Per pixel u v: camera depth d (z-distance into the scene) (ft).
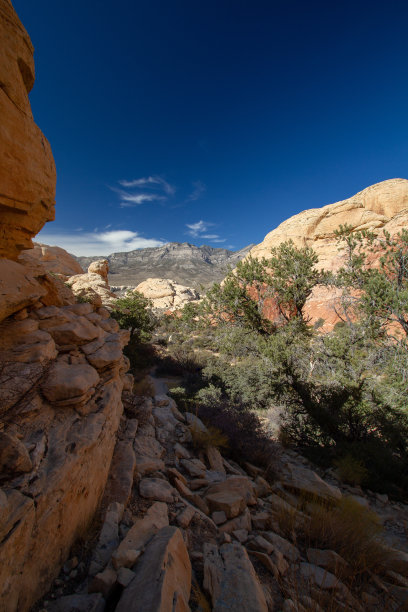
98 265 96.48
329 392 29.96
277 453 22.11
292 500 14.75
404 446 23.58
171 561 7.11
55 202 16.15
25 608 5.79
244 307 46.09
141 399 22.86
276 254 49.11
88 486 9.16
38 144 13.48
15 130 11.80
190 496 12.55
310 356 38.19
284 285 45.34
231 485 13.73
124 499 10.79
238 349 45.80
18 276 12.12
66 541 7.66
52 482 7.10
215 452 18.19
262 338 41.91
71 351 13.23
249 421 24.39
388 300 32.83
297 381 32.50
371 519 11.79
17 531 5.56
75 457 8.29
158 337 119.75
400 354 31.32
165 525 9.59
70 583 7.01
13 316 11.70
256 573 8.99
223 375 55.52
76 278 75.61
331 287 46.57
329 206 123.24
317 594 8.26
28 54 12.62
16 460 6.78
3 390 8.87
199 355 87.86
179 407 31.35
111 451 12.75
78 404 10.61
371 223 109.50
